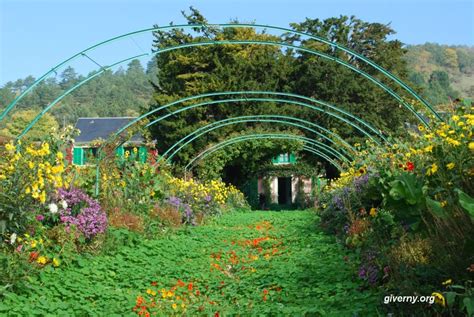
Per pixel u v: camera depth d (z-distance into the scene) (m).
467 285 5.33
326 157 28.83
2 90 78.00
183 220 17.20
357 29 34.47
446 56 121.31
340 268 8.60
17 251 7.57
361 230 10.38
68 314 6.30
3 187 8.16
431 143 8.56
